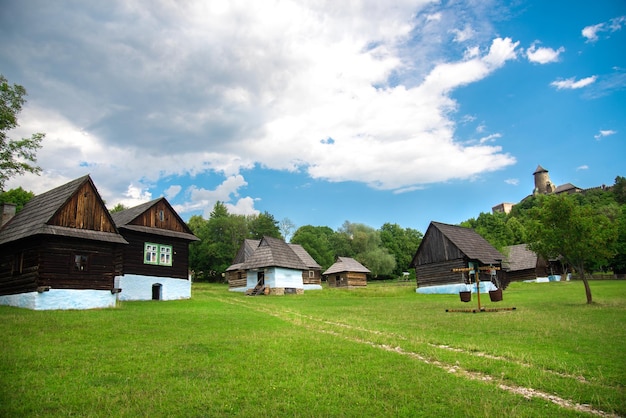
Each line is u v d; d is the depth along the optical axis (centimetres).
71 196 2541
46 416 852
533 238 2867
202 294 4372
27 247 2470
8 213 3048
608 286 4544
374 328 1911
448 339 1605
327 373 1145
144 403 921
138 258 3244
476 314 2384
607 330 1655
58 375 1107
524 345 1448
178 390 1006
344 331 1825
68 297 2430
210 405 913
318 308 2920
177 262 3509
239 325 1967
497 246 6800
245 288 5700
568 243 2681
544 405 902
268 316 2381
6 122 3016
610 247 2797
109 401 932
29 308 2328
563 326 1786
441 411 881
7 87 3047
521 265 6769
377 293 4600
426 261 4903
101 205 2692
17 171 3119
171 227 3509
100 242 2617
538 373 1112
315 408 899
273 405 916
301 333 1756
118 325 1848
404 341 1571
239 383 1059
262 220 9406
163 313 2306
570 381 1041
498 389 1012
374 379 1092
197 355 1333
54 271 2406
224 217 8762
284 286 4769
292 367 1197
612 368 1119
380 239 11538
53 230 2400
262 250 4962
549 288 4600
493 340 1559
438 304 3161
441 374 1134
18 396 953
